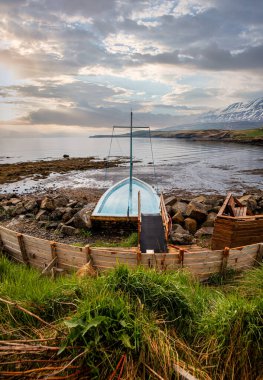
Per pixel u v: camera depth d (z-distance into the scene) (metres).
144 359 2.45
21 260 8.22
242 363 2.67
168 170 43.81
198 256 6.45
